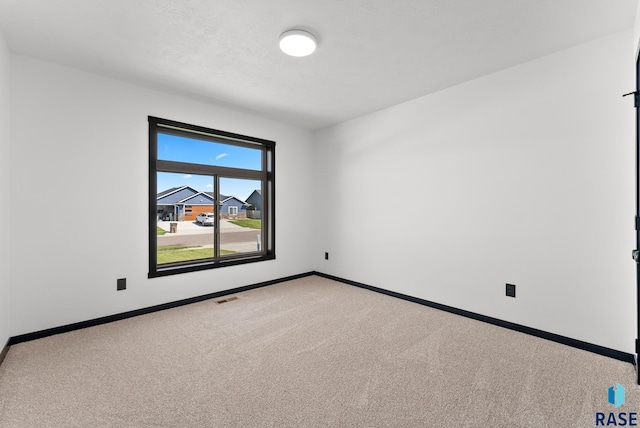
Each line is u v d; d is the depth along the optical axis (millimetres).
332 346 2332
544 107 2455
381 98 3402
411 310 3164
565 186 2354
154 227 3127
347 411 1577
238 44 2301
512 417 1524
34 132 2455
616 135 2131
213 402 1649
